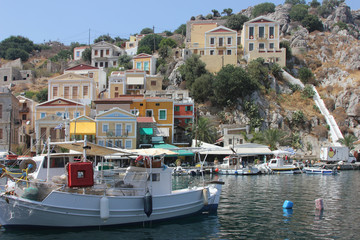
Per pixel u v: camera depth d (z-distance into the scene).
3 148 68.31
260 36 111.56
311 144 86.50
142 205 23.56
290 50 112.38
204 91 92.19
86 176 22.25
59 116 69.19
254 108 87.25
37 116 76.75
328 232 22.72
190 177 55.34
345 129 92.25
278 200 33.78
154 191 25.00
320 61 115.38
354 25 150.62
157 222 24.33
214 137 81.94
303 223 24.92
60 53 159.75
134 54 135.62
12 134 70.25
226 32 111.38
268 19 111.75
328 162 79.88
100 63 125.06
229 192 39.00
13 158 45.94
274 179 54.12
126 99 79.81
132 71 97.00
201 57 105.50
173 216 25.05
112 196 22.50
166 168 25.84
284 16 139.12
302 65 113.12
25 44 168.12
